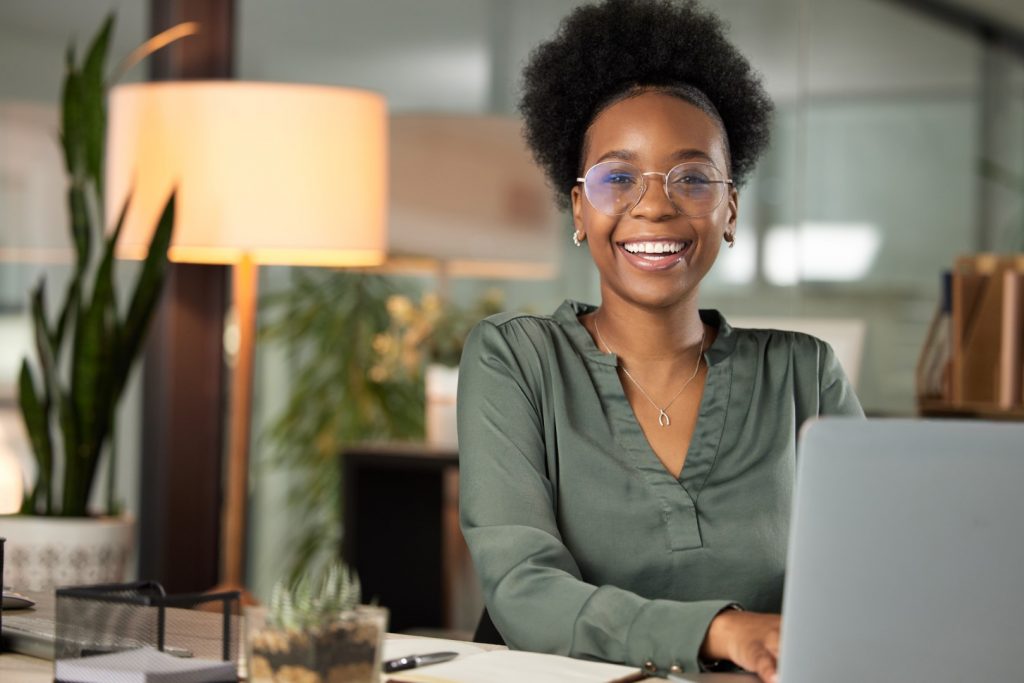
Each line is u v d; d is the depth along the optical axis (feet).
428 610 13.50
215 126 11.61
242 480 12.45
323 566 14.17
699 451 5.78
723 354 5.97
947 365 12.68
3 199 13.38
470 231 14.49
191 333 13.62
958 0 17.93
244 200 11.60
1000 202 17.87
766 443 5.84
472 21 14.94
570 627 4.92
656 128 5.91
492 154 14.51
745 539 5.63
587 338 6.00
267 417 14.12
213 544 13.82
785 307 17.19
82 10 13.58
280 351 14.17
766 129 6.57
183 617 4.33
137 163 11.84
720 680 4.44
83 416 11.40
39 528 10.91
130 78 13.62
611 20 6.20
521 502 5.56
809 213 17.31
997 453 3.86
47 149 13.43
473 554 5.51
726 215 6.00
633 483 5.70
